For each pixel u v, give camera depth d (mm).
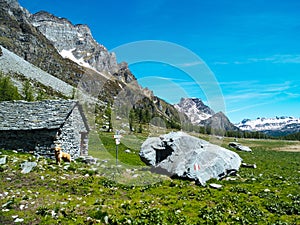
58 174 18469
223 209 13320
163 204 14062
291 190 17844
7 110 27250
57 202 13078
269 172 25141
